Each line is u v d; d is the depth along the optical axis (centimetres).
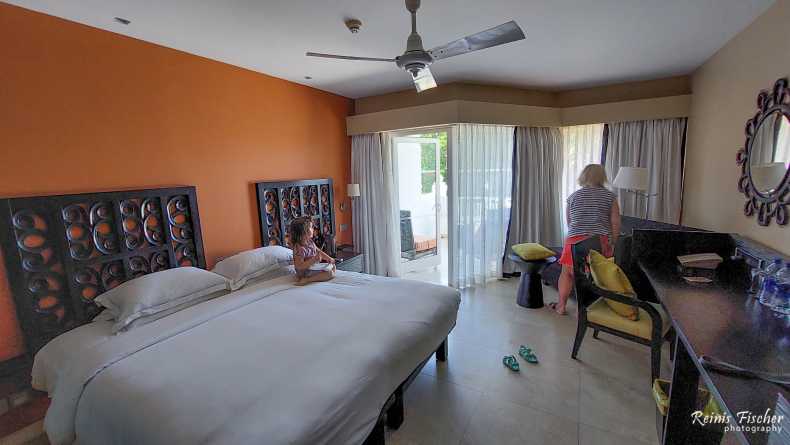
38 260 202
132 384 144
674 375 156
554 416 200
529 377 237
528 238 441
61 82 210
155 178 259
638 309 232
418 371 207
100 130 229
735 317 155
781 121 197
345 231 460
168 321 204
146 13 206
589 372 241
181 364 155
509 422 196
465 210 411
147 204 250
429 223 525
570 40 266
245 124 323
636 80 391
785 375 110
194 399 132
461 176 406
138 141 248
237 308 222
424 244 512
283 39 252
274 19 219
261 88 337
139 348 172
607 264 241
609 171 418
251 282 278
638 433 185
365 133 442
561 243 454
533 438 184
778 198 197
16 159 196
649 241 252
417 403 213
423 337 197
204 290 241
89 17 210
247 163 327
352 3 199
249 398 131
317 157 407
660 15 225
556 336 294
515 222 439
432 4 202
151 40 249
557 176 443
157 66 257
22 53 195
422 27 234
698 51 297
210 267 300
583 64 329
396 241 463
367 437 148
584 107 416
